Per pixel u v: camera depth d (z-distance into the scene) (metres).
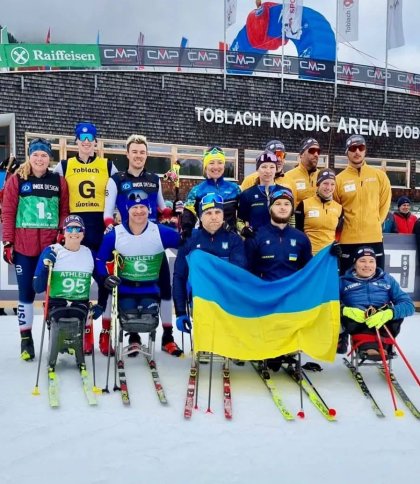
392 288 4.23
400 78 17.52
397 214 8.12
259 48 18.94
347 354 4.58
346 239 5.50
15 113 13.79
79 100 14.32
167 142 15.21
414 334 5.88
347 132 16.95
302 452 2.92
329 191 5.03
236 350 3.90
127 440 3.00
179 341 5.41
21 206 4.47
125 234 4.31
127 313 4.18
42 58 14.16
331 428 3.26
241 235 4.52
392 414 3.52
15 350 4.79
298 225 5.21
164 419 3.32
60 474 2.60
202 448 2.94
